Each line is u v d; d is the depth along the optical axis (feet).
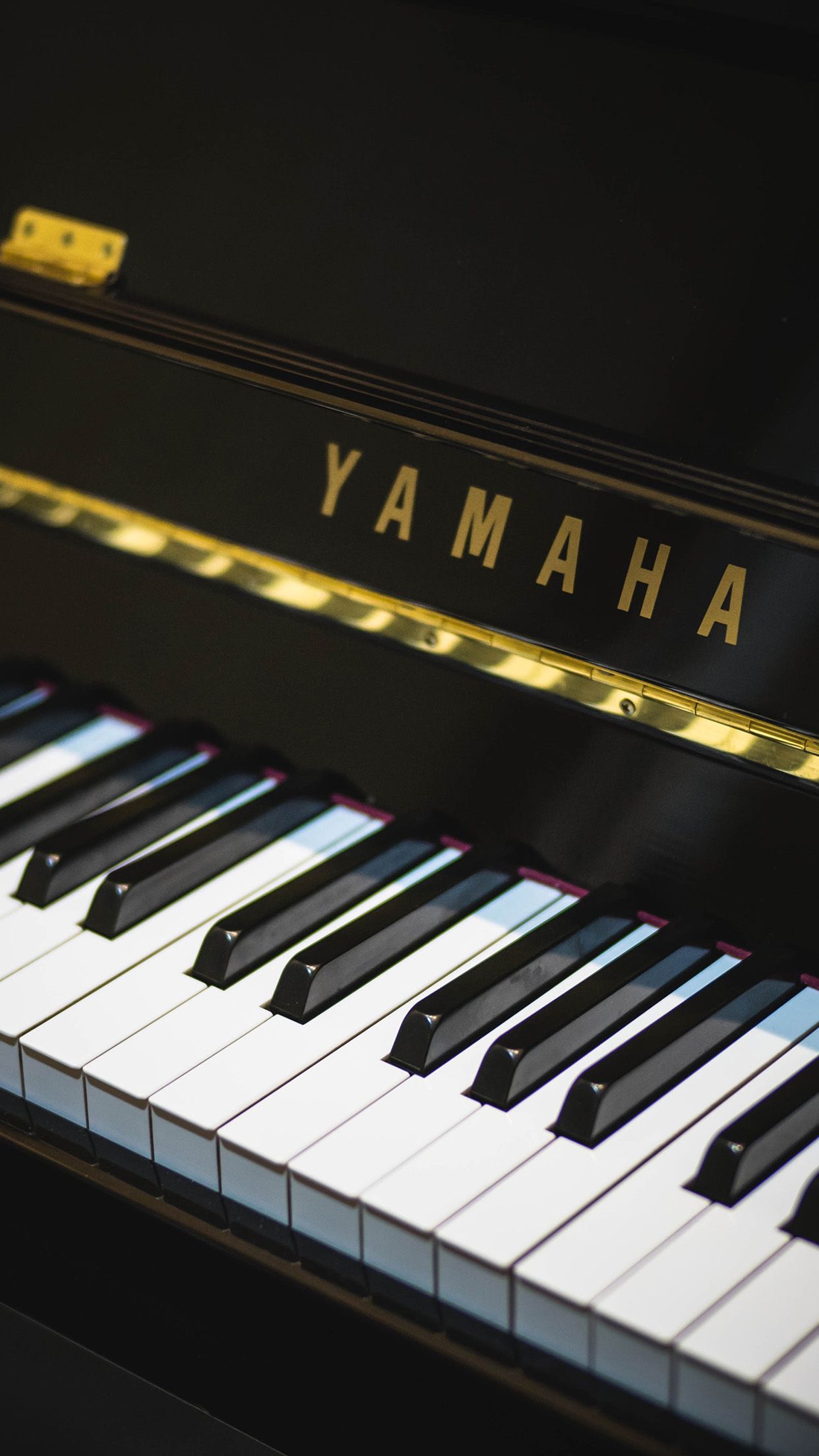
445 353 3.26
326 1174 2.86
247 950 3.15
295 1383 2.97
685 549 3.11
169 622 3.54
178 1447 3.07
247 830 3.34
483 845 3.31
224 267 3.41
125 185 3.48
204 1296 3.01
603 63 3.14
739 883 3.14
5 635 3.72
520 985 3.08
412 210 3.27
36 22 3.52
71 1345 3.11
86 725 3.62
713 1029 3.01
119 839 3.34
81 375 3.55
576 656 3.21
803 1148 2.90
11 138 3.56
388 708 3.37
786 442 3.05
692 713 3.15
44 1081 3.05
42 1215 3.09
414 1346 2.81
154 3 3.43
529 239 3.20
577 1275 2.75
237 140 3.39
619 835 3.22
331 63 3.32
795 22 2.99
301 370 3.34
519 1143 2.90
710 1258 2.77
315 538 3.39
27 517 3.65
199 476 3.47
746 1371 2.66
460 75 3.23
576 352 3.17
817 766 3.07
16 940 3.21
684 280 3.10
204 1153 2.94
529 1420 2.83
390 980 3.13
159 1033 3.05
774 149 3.04
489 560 3.25
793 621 3.05
